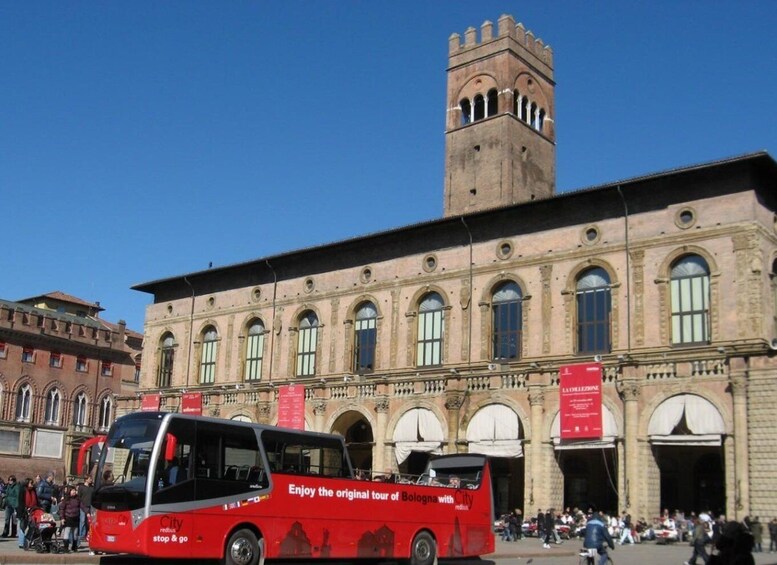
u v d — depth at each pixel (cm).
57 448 9700
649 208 5091
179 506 2616
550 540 4588
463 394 5372
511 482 5634
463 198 7344
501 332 5612
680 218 4969
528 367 5147
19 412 9388
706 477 5103
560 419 4938
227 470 2750
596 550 2894
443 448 5366
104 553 3130
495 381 5262
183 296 7738
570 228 5391
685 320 4869
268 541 2797
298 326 6788
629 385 4725
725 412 4441
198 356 7456
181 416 2708
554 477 4981
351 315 6406
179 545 2594
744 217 4728
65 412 9856
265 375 6850
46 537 3172
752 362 4375
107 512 2633
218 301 7419
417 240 6138
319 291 6662
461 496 3453
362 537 3055
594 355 5056
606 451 5253
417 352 5991
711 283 4769
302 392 6159
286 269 6950
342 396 5953
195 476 2672
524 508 5012
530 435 5053
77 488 3753
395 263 6234
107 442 2752
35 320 9631
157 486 2591
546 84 7906
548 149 7725
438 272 5966
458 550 3391
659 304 4941
